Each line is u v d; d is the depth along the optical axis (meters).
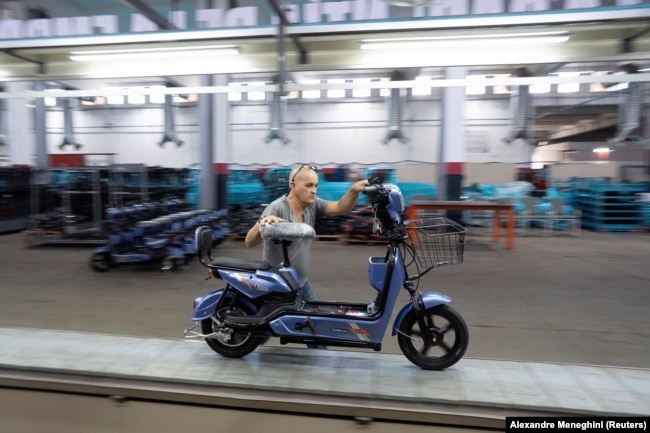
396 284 2.38
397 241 2.42
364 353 2.75
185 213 6.80
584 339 3.39
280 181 9.91
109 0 6.64
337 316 2.42
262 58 4.87
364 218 7.91
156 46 4.62
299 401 2.14
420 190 10.06
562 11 3.71
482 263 6.30
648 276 5.52
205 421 2.23
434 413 2.06
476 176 11.62
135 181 8.40
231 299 2.64
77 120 14.37
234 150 13.78
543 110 14.38
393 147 13.21
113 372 2.38
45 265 6.24
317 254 7.06
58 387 2.35
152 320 3.80
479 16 3.88
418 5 4.02
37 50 4.79
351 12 4.21
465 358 2.70
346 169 10.89
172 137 12.04
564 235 9.24
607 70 10.55
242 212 8.76
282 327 2.44
